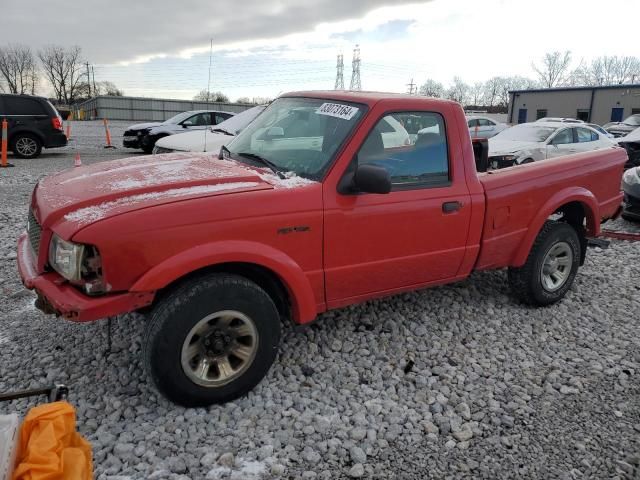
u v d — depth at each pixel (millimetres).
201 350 3127
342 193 3467
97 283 2842
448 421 3234
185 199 3012
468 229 4098
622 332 4527
